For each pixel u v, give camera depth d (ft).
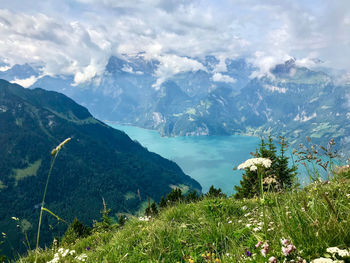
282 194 17.60
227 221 19.26
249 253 11.78
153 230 20.27
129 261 16.42
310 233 10.91
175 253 15.72
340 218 11.64
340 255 8.50
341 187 15.99
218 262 12.36
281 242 10.73
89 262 18.94
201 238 16.84
